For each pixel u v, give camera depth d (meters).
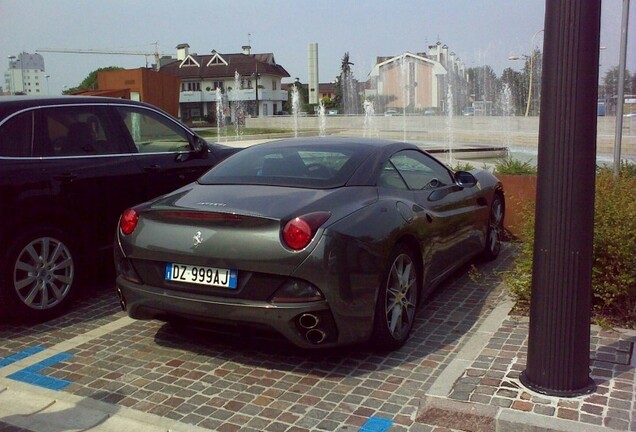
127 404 3.88
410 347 4.59
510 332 4.56
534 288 3.53
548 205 3.39
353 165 4.79
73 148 5.65
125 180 5.95
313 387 4.00
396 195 4.81
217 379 4.17
